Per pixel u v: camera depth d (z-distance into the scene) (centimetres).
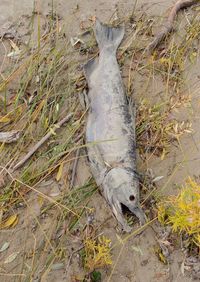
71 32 181
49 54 172
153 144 154
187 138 156
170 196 141
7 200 143
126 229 134
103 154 145
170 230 137
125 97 157
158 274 133
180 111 161
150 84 168
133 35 179
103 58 166
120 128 150
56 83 166
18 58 174
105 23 183
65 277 132
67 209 139
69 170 150
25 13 186
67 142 152
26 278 130
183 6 185
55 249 135
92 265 132
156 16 184
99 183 143
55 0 189
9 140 154
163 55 174
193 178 148
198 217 126
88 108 158
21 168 150
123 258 135
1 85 164
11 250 136
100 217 141
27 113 158
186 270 133
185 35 178
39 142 153
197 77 169
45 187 147
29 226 140
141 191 145
